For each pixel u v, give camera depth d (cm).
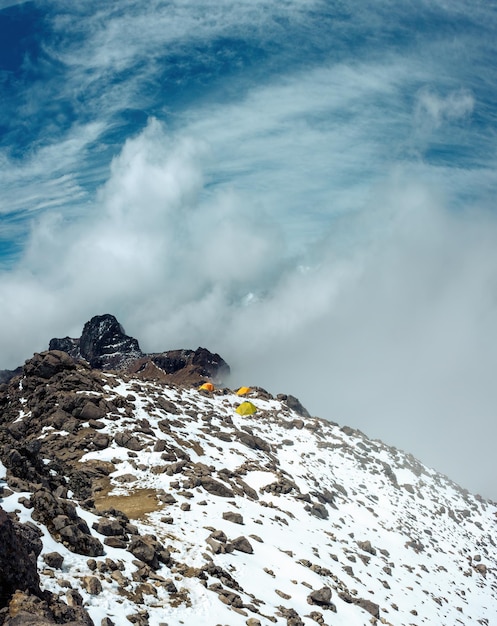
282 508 5309
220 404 8981
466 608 5606
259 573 3453
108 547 2711
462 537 8000
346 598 3872
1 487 2652
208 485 4791
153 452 5169
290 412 9881
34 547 2234
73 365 6956
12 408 6356
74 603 2052
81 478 4434
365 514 6831
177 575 2809
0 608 1745
